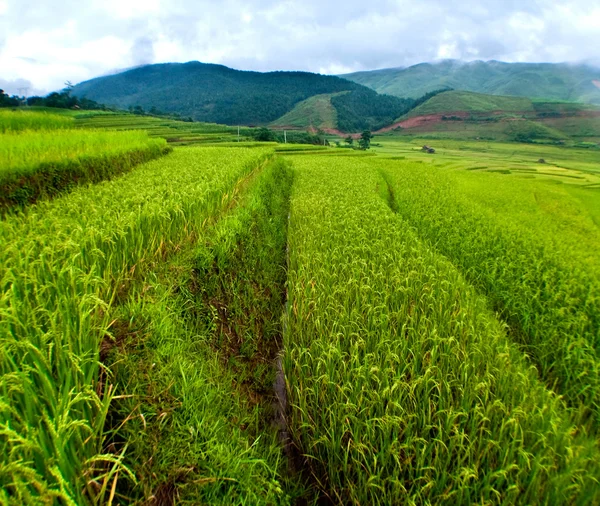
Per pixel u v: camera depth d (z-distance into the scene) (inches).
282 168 912.9
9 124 692.1
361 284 219.9
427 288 223.0
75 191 358.0
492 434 127.3
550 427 134.2
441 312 201.3
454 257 379.2
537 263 349.1
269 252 345.1
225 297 231.9
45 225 213.5
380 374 148.6
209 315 206.1
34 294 136.5
